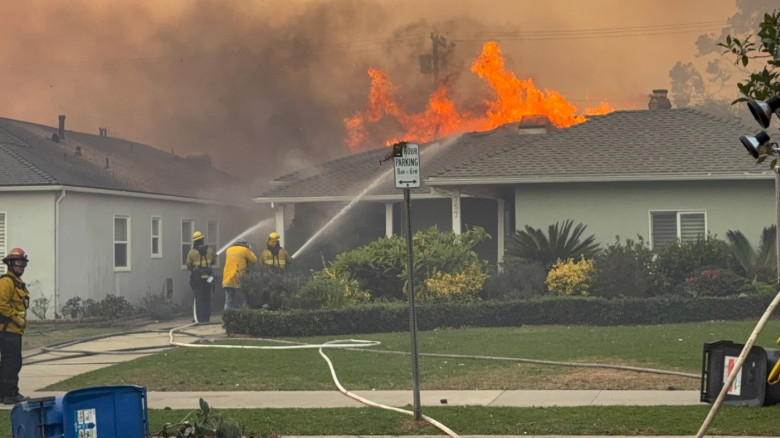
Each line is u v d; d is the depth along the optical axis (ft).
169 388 52.70
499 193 105.91
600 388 48.42
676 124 101.24
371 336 74.13
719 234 90.84
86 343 77.15
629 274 82.53
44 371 60.90
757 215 90.33
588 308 79.30
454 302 81.30
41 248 101.91
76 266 105.40
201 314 100.12
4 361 49.60
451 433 37.40
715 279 80.28
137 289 118.32
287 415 42.63
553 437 36.73
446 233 89.61
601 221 93.15
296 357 62.85
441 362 58.85
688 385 48.29
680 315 78.18
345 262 87.92
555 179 92.27
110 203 112.68
